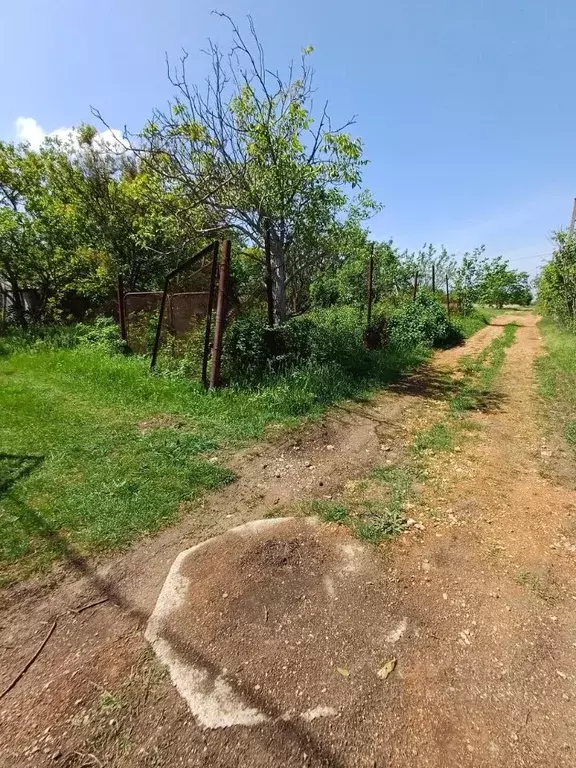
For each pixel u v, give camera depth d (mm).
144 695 1653
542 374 7535
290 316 8195
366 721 1570
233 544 2633
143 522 2787
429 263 20312
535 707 1644
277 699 1646
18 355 8383
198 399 5312
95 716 1568
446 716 1597
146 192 7457
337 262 8969
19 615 2039
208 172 7090
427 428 4844
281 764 1428
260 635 1949
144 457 3719
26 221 12094
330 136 6719
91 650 1856
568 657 1883
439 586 2309
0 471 3404
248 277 9477
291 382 5730
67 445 3924
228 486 3369
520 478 3643
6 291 13602
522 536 2795
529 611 2148
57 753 1443
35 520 2744
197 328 7246
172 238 8203
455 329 12070
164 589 2232
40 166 13289
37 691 1661
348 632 1981
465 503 3199
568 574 2434
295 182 6629
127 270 13719
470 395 6266
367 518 2969
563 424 4969
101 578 2299
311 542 2672
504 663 1840
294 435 4453
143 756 1441
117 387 5855
